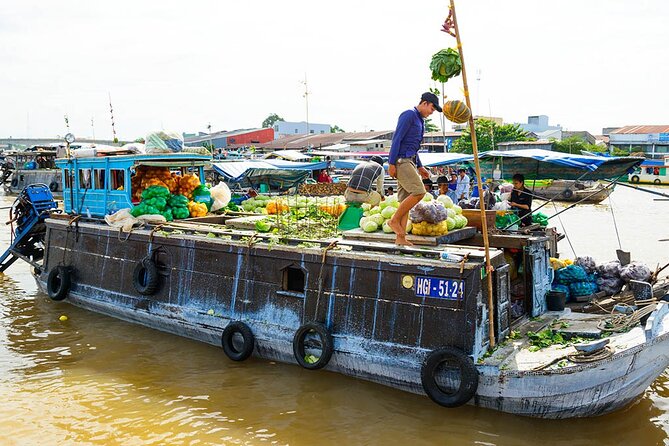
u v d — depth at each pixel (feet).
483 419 22.95
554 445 21.57
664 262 53.78
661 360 21.90
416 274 23.81
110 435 22.63
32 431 22.94
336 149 158.81
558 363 21.76
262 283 28.66
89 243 37.60
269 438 22.29
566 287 30.07
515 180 39.91
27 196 45.75
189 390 26.48
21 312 38.40
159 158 35.27
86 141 136.05
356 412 24.00
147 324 34.63
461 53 21.99
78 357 30.60
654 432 22.57
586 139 243.19
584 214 97.96
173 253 32.48
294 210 36.68
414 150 25.71
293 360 28.04
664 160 169.68
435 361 22.76
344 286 25.86
